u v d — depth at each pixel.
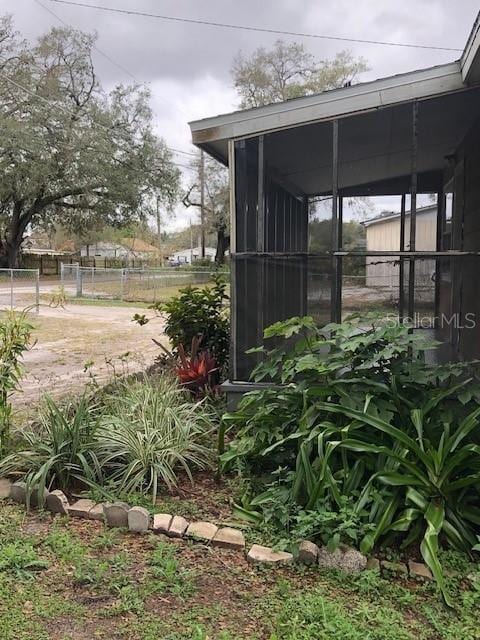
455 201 6.27
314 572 2.38
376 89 4.04
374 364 2.96
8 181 25.77
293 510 2.69
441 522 2.44
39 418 3.55
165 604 2.08
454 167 6.32
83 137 26.03
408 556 2.53
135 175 28.12
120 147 27.70
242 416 3.17
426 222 7.15
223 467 3.19
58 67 26.52
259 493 3.00
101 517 2.75
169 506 2.90
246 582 2.27
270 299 4.55
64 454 3.09
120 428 3.27
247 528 2.71
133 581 2.22
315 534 2.54
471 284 5.42
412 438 2.80
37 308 14.02
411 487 2.60
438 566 2.24
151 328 11.24
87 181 27.00
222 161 4.88
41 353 8.02
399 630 1.98
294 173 5.29
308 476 2.67
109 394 4.27
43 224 31.55
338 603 2.15
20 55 25.70
